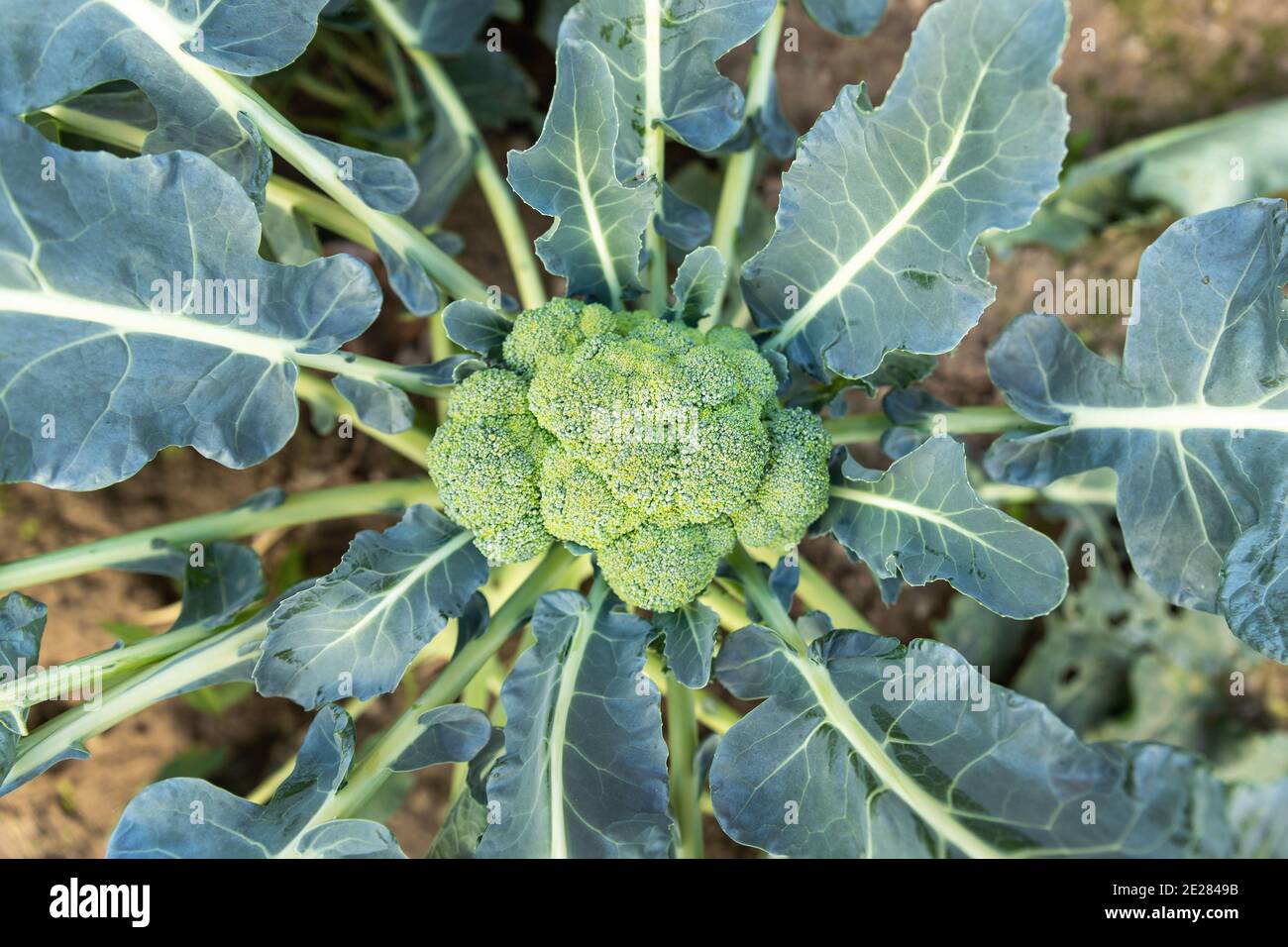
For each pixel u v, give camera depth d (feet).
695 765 1.34
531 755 1.09
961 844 1.02
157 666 1.19
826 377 1.22
